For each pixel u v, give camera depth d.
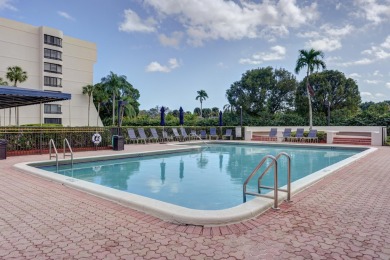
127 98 46.56
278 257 2.66
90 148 13.14
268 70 39.69
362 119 25.33
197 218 3.51
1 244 2.95
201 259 2.63
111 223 3.60
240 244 2.96
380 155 11.30
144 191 6.59
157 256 2.70
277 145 17.59
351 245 2.92
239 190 6.68
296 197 4.86
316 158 12.54
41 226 3.49
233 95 40.62
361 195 5.01
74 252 2.77
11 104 13.76
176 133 20.05
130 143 17.20
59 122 40.72
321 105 34.53
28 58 37.81
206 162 11.30
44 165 9.02
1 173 7.20
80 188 5.38
